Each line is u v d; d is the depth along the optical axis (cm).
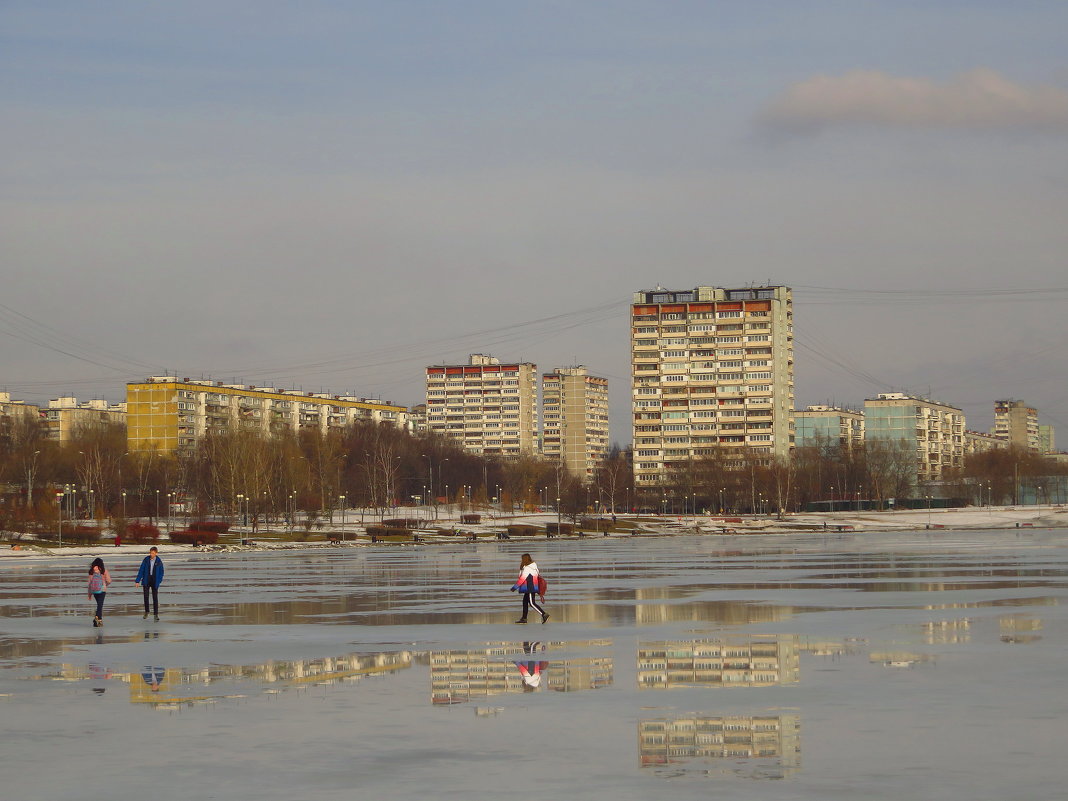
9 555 11581
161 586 6731
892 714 2300
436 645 3516
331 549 13762
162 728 2244
